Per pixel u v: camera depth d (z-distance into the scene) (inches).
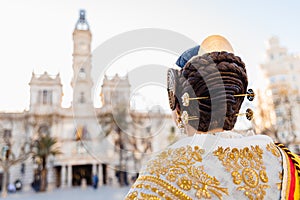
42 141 1007.0
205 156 30.8
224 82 32.6
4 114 1024.2
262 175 32.1
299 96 895.7
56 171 1114.1
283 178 32.9
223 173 30.3
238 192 29.9
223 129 33.2
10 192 1044.5
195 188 28.8
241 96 34.1
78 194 773.3
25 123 1009.5
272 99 773.3
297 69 1320.1
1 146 1019.9
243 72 34.6
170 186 28.5
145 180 29.2
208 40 34.3
